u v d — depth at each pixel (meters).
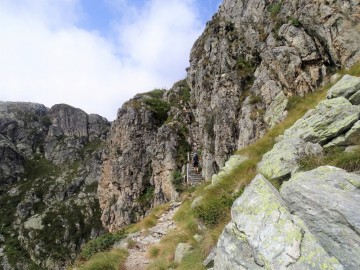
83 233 135.62
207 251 13.00
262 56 37.34
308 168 11.92
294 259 7.30
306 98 28.66
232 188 16.97
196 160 44.38
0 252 133.12
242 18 46.53
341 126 13.23
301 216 8.20
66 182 178.88
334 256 7.09
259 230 8.43
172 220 24.75
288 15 36.06
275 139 20.75
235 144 37.53
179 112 60.88
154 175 56.47
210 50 50.97
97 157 189.50
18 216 158.25
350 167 10.92
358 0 28.52
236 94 39.12
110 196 67.00
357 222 7.16
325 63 30.02
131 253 19.16
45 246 132.62
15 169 194.62
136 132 64.88
